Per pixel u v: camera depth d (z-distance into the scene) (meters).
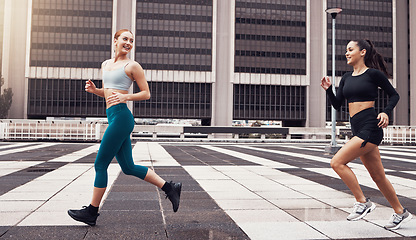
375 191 5.40
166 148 17.09
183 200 4.54
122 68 3.19
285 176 7.06
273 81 52.12
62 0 49.94
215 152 14.39
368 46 3.24
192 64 50.94
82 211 3.15
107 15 50.59
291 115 52.91
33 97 49.22
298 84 52.66
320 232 3.14
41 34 49.44
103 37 50.34
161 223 3.37
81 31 50.06
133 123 3.24
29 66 48.88
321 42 53.78
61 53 49.62
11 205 4.06
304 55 53.19
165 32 50.91
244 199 4.65
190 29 51.38
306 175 7.24
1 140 22.67
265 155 12.98
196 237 2.93
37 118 55.25
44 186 5.41
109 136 3.08
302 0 53.66
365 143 3.08
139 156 11.73
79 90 50.06
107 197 4.64
